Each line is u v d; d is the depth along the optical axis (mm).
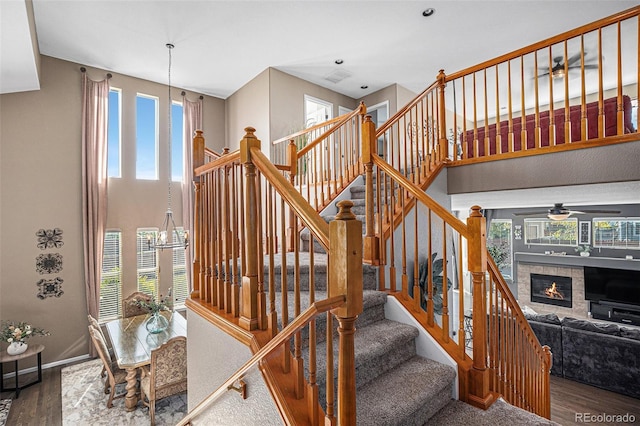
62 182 4988
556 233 7824
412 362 2086
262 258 1662
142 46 4855
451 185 3504
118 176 5531
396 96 6605
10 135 4633
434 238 3344
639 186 2746
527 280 8227
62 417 3555
